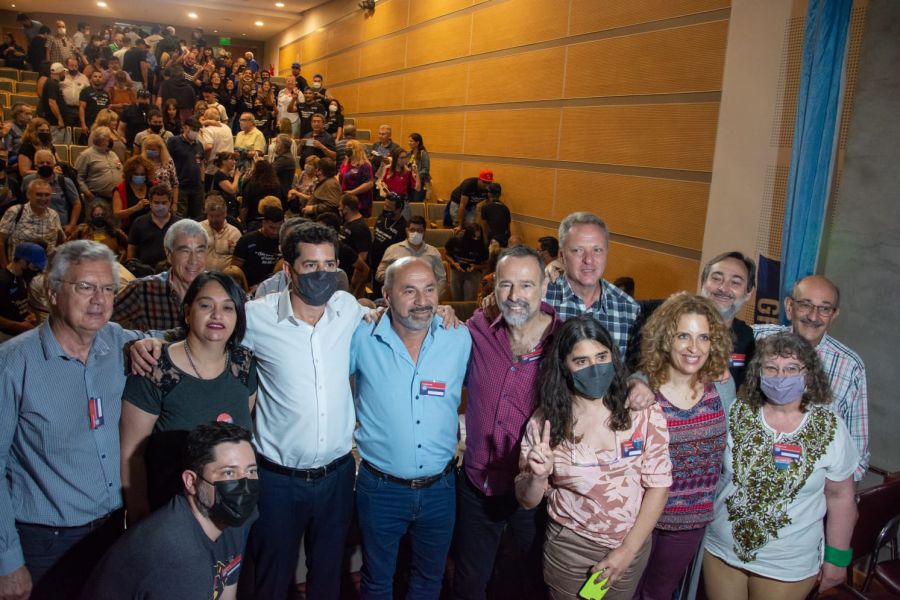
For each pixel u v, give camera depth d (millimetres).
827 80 3740
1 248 5094
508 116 7648
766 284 4422
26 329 3229
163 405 2098
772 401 2346
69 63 10344
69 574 2076
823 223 3793
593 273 2619
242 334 2168
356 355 2396
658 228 5469
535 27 7098
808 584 2389
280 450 2260
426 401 2355
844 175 3674
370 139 11922
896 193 3453
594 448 2176
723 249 4797
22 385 1966
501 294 2287
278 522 2297
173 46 13453
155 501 2115
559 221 6750
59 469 2014
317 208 7414
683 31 5168
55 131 9555
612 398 2178
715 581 2504
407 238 6387
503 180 7746
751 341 2799
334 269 2234
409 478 2355
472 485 2480
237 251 5027
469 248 6676
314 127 9398
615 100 5961
